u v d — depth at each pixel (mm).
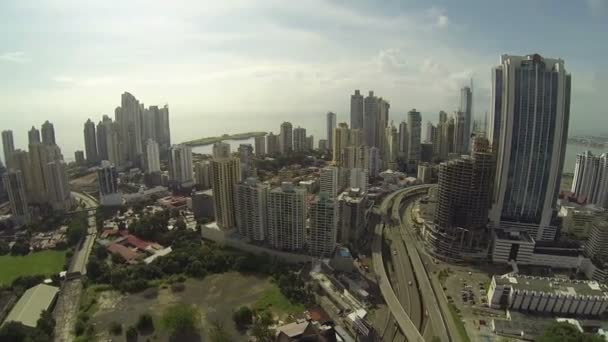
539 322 186000
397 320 190250
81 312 197250
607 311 191000
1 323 192250
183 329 182000
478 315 196625
